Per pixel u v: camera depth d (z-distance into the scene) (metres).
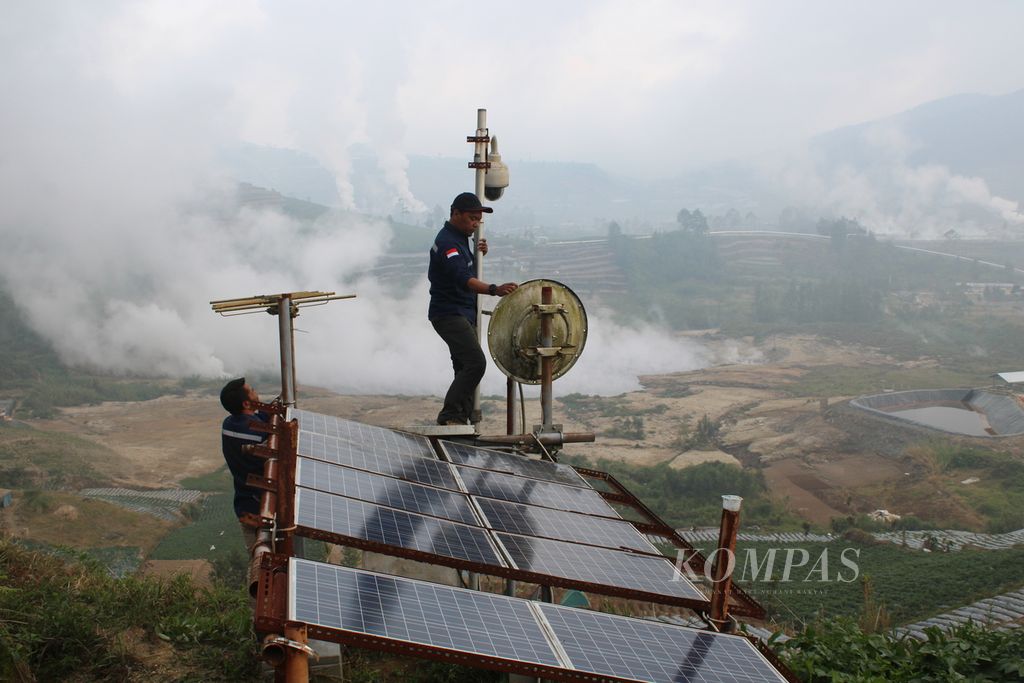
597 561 4.69
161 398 168.50
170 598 6.43
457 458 6.18
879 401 140.25
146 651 5.52
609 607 10.31
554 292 7.22
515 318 7.22
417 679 5.88
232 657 5.54
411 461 5.72
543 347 7.07
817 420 125.75
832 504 87.88
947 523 76.06
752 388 171.00
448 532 4.46
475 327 7.45
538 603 4.09
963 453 95.56
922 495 86.62
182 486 94.69
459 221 7.01
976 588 40.97
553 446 7.06
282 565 3.65
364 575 3.77
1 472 87.69
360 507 4.41
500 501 5.37
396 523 4.34
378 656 6.24
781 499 86.94
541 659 3.49
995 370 179.25
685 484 90.38
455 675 5.91
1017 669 6.24
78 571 6.55
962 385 161.12
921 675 6.49
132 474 98.06
